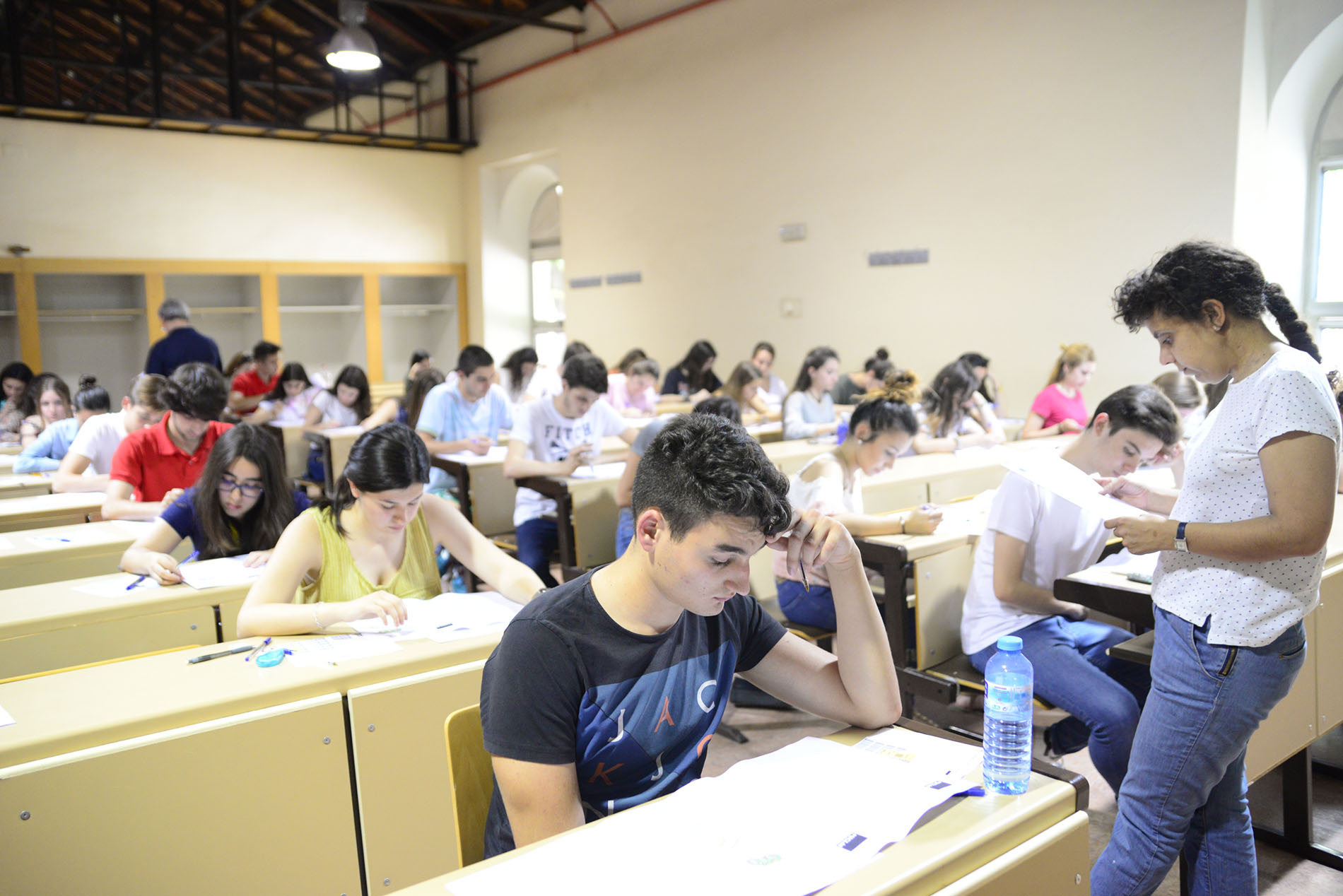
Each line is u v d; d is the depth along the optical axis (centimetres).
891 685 135
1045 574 235
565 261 951
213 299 999
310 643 188
